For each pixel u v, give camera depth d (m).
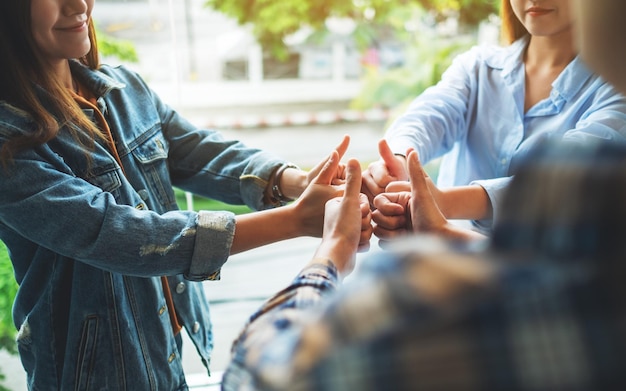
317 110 5.66
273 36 5.55
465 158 1.31
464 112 1.28
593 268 0.37
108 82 1.05
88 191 0.90
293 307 0.56
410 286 0.39
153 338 1.03
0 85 0.91
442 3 4.68
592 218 0.38
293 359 0.42
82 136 0.97
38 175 0.88
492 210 1.11
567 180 0.39
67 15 0.92
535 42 1.22
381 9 5.32
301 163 4.79
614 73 0.42
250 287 2.38
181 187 1.21
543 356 0.36
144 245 0.89
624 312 0.36
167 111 1.20
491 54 1.28
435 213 0.95
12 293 1.54
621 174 0.38
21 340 1.01
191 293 1.14
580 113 1.14
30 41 0.91
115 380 0.99
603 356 0.36
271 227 0.97
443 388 0.37
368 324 0.39
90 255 0.88
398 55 5.70
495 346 0.36
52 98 0.94
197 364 1.83
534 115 1.20
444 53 4.62
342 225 0.81
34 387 1.03
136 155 1.06
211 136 1.20
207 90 5.48
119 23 2.91
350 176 0.84
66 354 0.99
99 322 0.98
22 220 0.88
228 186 1.16
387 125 5.30
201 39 5.34
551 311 0.36
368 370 0.38
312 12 5.40
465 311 0.37
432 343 0.37
